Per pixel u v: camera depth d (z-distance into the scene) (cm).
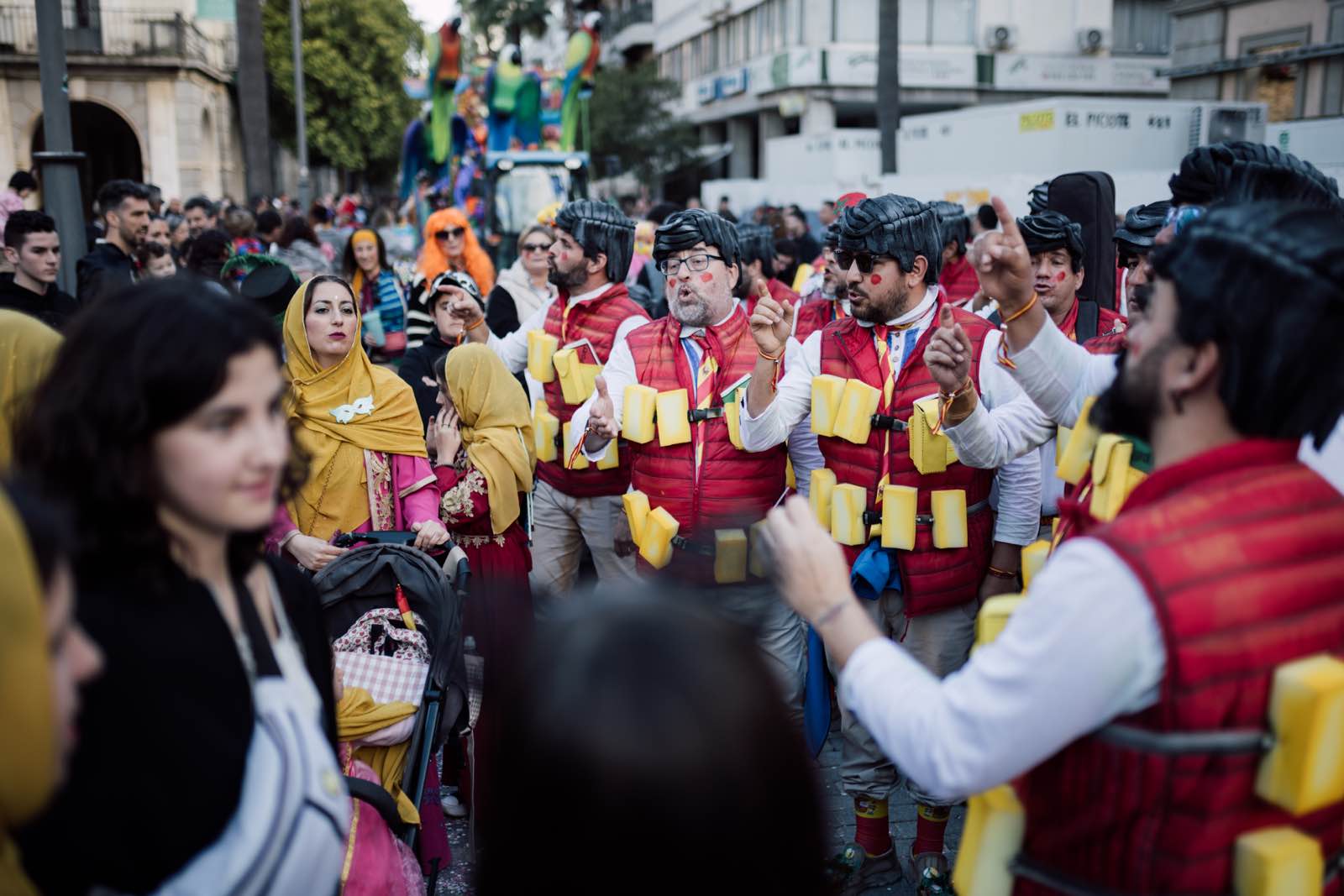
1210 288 140
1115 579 132
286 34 3653
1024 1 3222
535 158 1304
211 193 3148
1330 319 137
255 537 163
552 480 450
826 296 534
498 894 98
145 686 139
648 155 3316
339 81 3725
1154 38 3416
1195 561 132
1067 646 133
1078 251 374
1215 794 133
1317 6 1437
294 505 330
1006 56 3231
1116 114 1402
